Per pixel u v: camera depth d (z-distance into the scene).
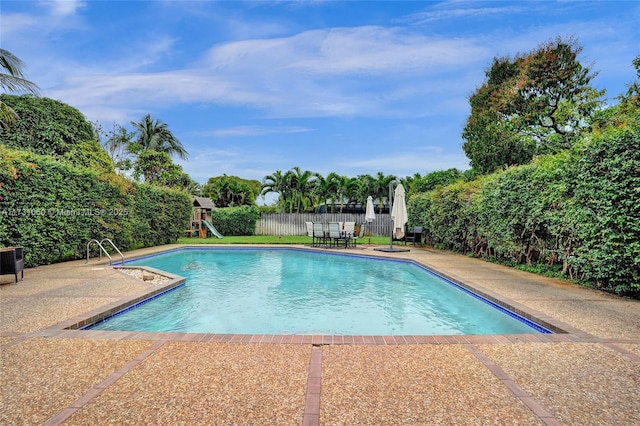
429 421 2.40
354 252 13.14
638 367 3.22
